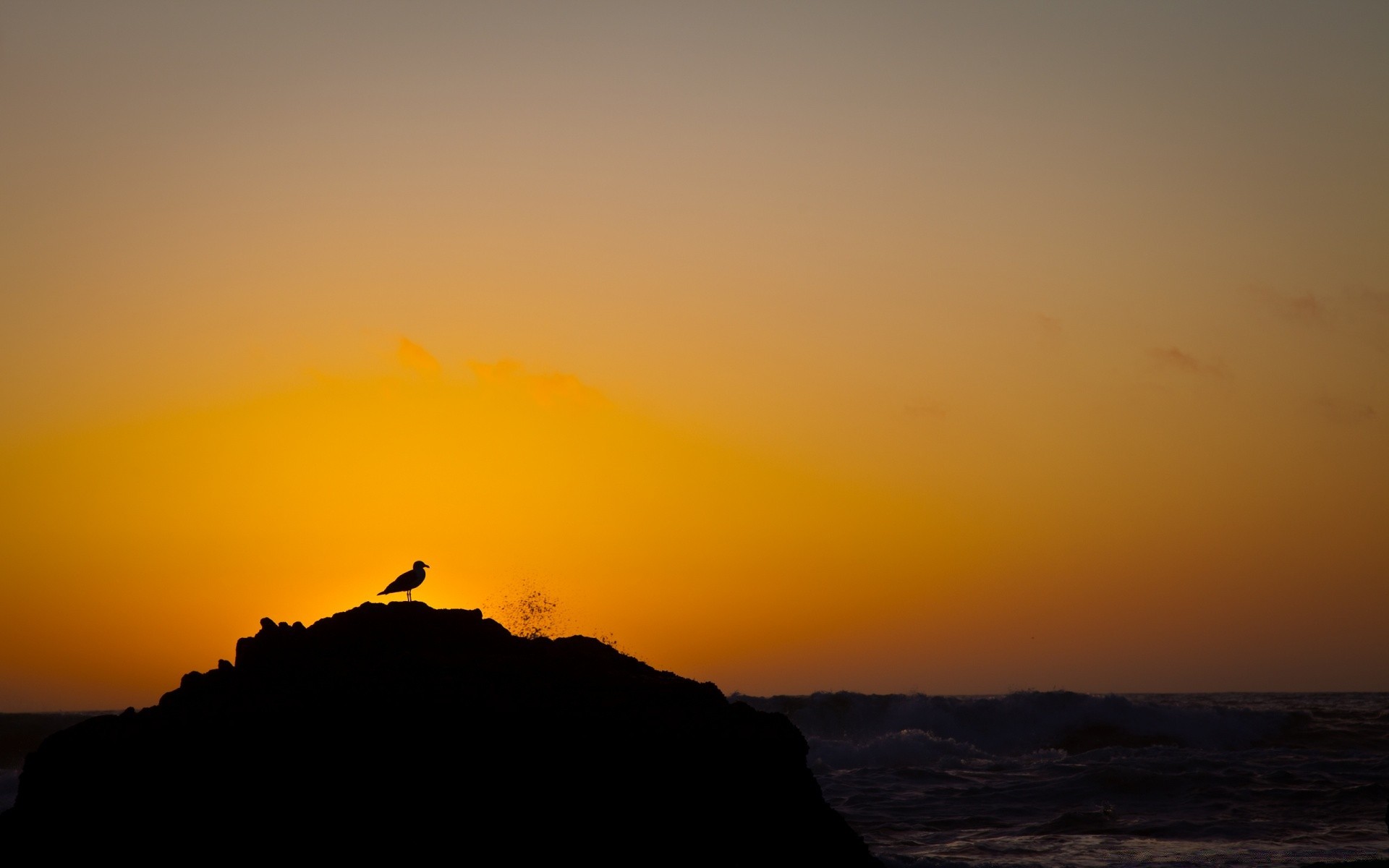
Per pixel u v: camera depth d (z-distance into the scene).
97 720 82.62
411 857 72.19
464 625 95.19
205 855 71.94
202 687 86.62
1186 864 121.38
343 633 92.25
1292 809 155.12
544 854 74.25
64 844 73.12
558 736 80.50
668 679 94.44
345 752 77.06
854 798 167.62
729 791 81.62
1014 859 124.75
